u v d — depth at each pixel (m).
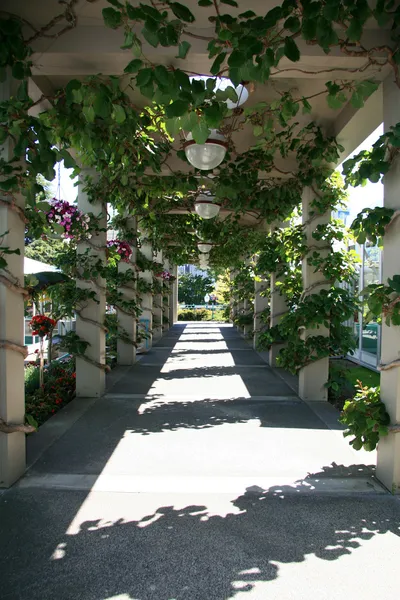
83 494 2.76
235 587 1.90
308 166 4.70
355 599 1.84
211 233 9.33
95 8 2.73
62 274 5.48
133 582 1.93
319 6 2.07
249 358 8.68
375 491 2.84
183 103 2.17
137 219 7.64
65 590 1.88
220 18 2.14
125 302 7.52
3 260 2.58
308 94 3.84
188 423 4.23
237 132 4.68
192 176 4.80
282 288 5.78
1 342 2.81
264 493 2.80
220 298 20.72
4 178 2.81
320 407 4.86
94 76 2.53
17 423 2.93
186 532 2.33
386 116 2.90
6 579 1.95
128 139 3.41
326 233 4.89
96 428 4.07
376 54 2.82
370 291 2.80
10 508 2.58
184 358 8.64
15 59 2.57
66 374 5.80
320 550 2.18
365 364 7.89
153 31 2.09
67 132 3.02
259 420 4.35
